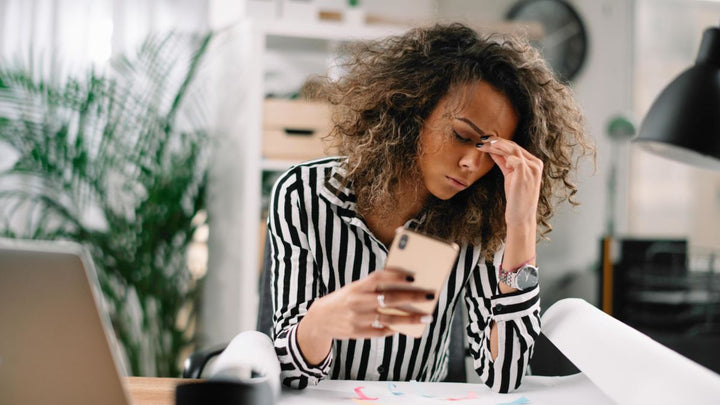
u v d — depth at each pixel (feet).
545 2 10.60
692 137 3.84
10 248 2.01
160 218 7.83
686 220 11.64
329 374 3.81
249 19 8.00
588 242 10.98
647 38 11.40
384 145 3.50
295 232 3.68
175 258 8.08
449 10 9.96
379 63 3.60
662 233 11.56
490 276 3.81
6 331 2.06
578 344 3.14
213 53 8.50
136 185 8.23
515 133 3.48
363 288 2.53
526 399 3.13
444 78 3.32
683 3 11.42
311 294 3.59
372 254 3.76
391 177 3.53
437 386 3.34
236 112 8.39
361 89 3.60
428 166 3.43
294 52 8.28
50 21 8.34
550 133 3.57
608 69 11.02
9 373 2.09
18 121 7.66
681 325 8.71
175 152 8.18
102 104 7.80
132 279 7.82
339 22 8.20
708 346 7.43
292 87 8.26
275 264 3.71
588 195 11.01
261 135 8.02
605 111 11.05
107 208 7.80
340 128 3.76
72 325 2.05
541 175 3.37
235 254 8.42
